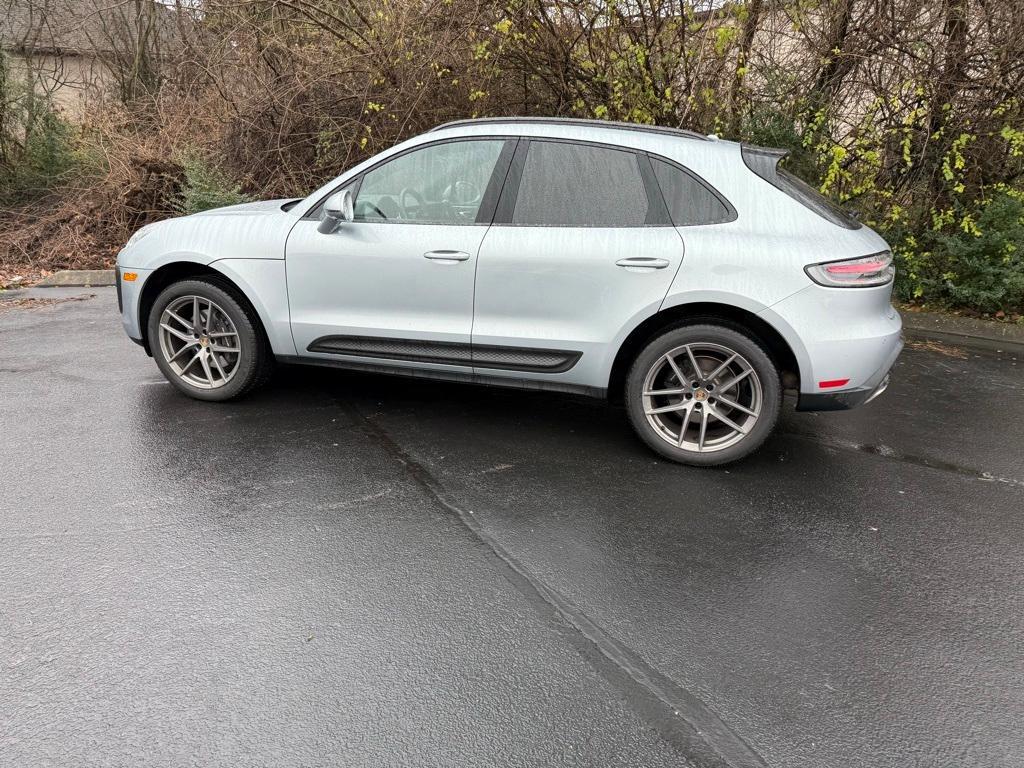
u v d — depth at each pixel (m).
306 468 3.84
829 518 3.48
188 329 4.64
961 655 2.56
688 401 3.94
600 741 2.16
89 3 13.21
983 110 7.14
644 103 7.65
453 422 4.54
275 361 4.77
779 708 2.30
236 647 2.50
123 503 3.40
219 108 10.34
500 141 4.05
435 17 8.20
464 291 4.04
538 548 3.16
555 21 7.72
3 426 4.23
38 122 12.12
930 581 3.00
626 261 3.79
